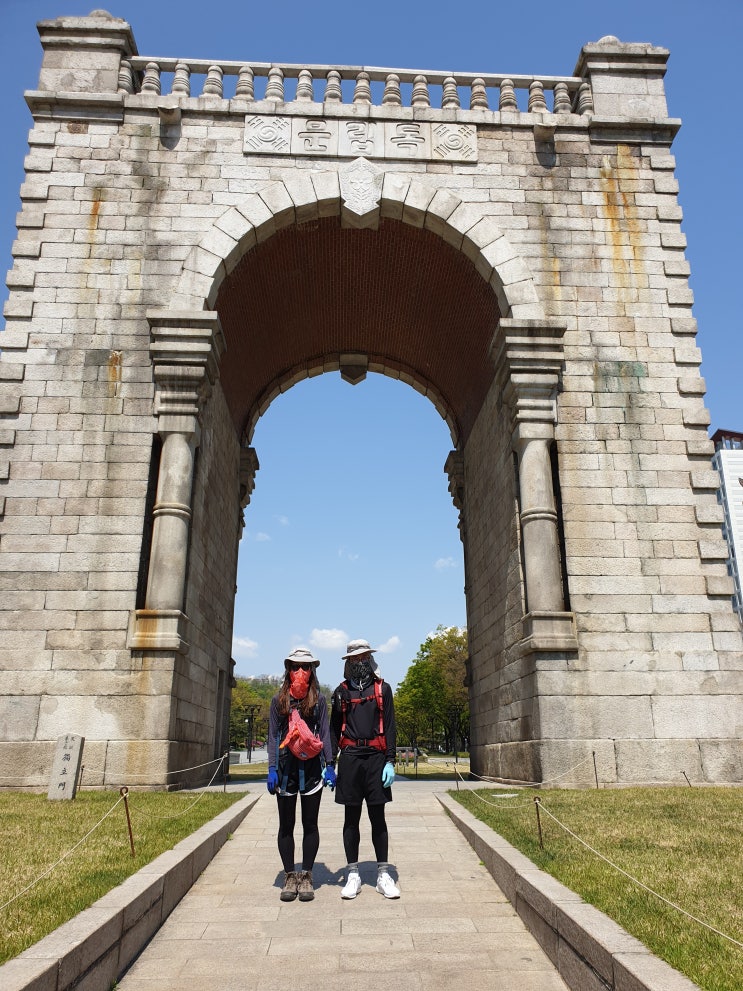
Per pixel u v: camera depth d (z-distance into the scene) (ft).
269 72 56.24
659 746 43.06
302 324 68.59
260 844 29.22
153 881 18.90
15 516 44.88
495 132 55.31
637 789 38.58
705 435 49.29
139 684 41.96
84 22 55.06
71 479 45.65
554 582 45.57
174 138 53.11
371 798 22.24
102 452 46.21
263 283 58.65
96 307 49.11
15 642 42.65
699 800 32.81
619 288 52.03
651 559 46.68
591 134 55.62
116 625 43.04
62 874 19.26
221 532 61.05
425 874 24.52
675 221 53.83
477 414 64.18
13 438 46.03
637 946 13.85
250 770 83.87
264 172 52.90
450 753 238.48
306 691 21.95
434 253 56.18
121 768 40.60
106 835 24.89
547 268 52.16
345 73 57.00
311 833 21.68
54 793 34.60
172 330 47.44
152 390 47.57
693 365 50.70
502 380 51.52
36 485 45.42
